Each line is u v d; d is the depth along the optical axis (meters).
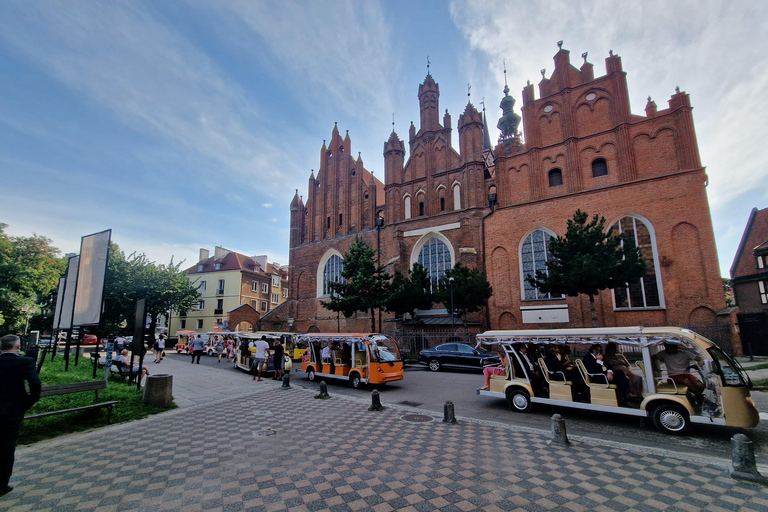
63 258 40.12
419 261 33.34
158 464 6.37
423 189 34.53
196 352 25.36
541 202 27.64
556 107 28.69
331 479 5.77
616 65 26.61
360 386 15.11
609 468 6.19
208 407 10.92
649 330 8.75
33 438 7.58
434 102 35.66
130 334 42.88
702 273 21.69
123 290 39.53
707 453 6.98
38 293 39.31
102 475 5.88
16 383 5.27
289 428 8.69
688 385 8.39
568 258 20.27
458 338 25.33
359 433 8.27
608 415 9.96
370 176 42.50
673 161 23.81
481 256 29.66
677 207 22.95
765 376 14.15
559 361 10.20
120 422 9.08
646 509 4.85
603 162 26.36
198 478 5.80
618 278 19.22
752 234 32.56
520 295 27.30
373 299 26.84
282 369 17.53
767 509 4.80
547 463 6.42
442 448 7.23
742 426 7.32
